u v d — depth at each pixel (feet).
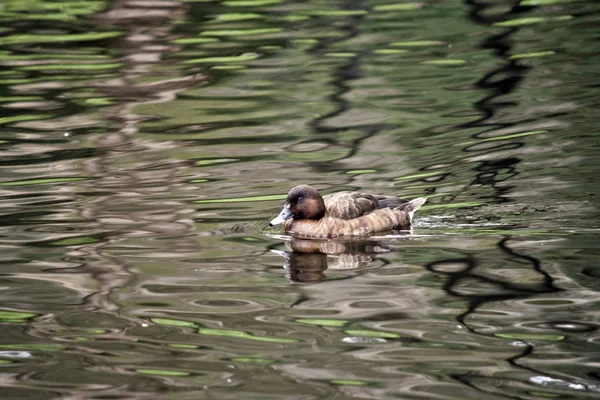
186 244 45.60
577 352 33.27
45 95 76.28
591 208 48.57
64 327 36.40
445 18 97.09
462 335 34.83
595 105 67.05
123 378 32.17
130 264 43.01
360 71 80.28
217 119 68.59
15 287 40.34
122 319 36.96
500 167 55.83
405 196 51.90
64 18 101.24
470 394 30.53
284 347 34.19
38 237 46.57
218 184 54.75
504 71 77.97
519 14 97.35
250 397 30.71
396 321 36.17
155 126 67.41
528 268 41.16
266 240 46.57
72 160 59.98
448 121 65.67
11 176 56.90
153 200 52.19
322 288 39.78
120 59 86.84
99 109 72.13
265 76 79.77
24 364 33.42
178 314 37.32
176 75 80.94
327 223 47.60
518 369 32.14
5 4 107.45
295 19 99.25
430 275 40.91
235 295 39.19
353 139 62.75
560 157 56.70
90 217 49.47
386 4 104.78
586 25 91.40
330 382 31.48
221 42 91.20
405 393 30.68
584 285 39.04
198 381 31.83
